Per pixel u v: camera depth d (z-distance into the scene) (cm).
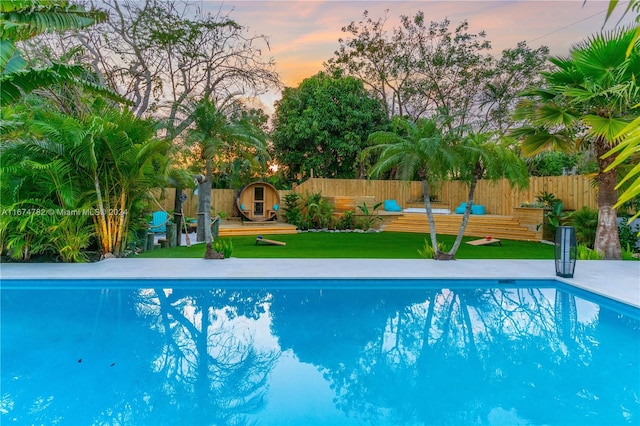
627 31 661
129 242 973
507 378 362
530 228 1364
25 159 744
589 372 375
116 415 297
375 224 1733
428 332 487
